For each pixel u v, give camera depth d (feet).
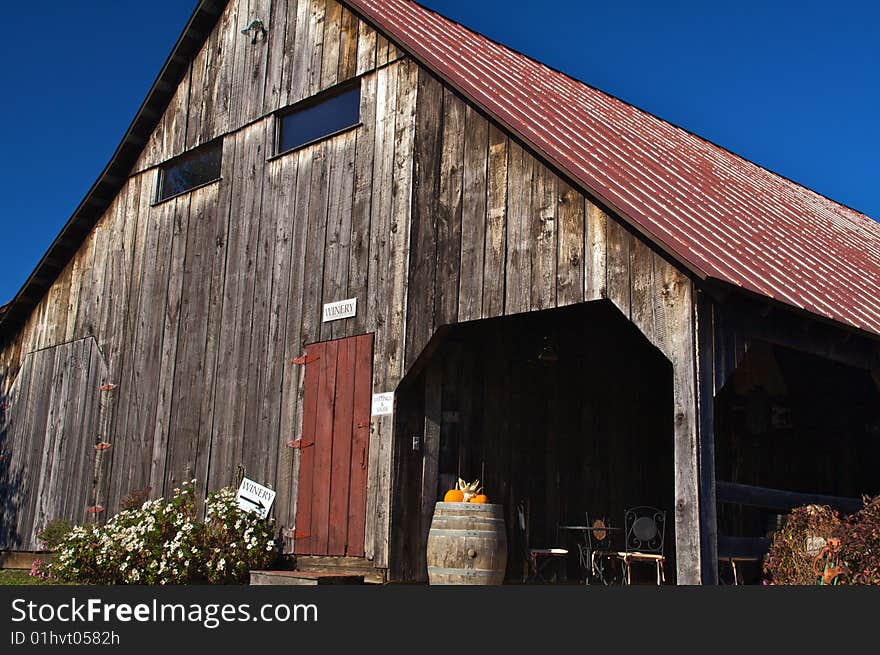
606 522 36.17
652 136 43.04
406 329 32.01
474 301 30.17
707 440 24.32
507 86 34.68
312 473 33.86
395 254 33.12
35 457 46.55
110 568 32.96
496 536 28.43
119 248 45.37
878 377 31.37
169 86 44.75
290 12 40.09
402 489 31.19
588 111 38.86
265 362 36.94
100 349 44.68
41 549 44.47
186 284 41.39
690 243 25.85
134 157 46.06
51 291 48.78
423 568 31.42
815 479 42.47
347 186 35.60
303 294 36.17
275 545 34.32
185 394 39.91
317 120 38.04
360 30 36.73
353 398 33.14
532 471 35.27
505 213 29.94
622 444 38.88
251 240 39.01
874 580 22.81
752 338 26.45
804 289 28.19
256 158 39.83
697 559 23.48
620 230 26.73
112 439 42.63
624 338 40.14
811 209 50.19
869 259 40.78
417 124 33.60
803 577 23.98
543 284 28.37
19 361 49.62
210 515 33.94
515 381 35.63
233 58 42.34
